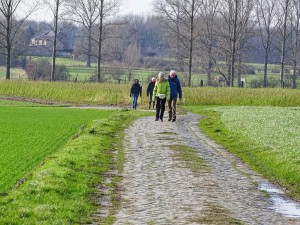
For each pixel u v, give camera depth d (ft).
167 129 155.12
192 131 154.71
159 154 110.42
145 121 176.45
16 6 416.26
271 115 195.42
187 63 513.45
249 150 120.26
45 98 324.80
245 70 511.81
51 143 121.80
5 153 106.93
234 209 71.36
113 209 69.82
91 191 77.71
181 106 282.15
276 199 79.36
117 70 506.89
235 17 410.52
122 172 92.68
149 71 572.51
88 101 308.81
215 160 108.37
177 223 63.31
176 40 514.68
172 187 82.38
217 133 150.00
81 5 453.17
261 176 95.81
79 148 111.24
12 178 83.25
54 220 60.80
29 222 59.06
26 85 335.67
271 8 495.82
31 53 647.97
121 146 120.67
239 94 303.48
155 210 69.36
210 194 79.00
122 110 223.92
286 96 298.76
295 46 509.76
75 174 85.87
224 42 512.63
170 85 175.63
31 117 184.24
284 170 97.55
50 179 78.69
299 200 79.56
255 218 67.51
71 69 569.23
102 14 422.82
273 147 118.62
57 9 432.25
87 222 63.05
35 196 69.62
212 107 267.80
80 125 159.74
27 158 101.45
